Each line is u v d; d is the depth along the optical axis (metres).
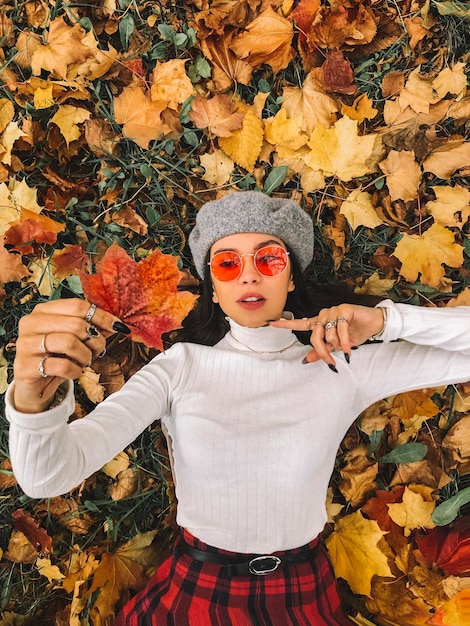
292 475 0.90
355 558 1.19
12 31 1.15
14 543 1.16
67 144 1.16
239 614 0.87
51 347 0.61
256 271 0.93
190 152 1.21
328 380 0.96
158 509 1.24
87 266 1.16
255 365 0.97
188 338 1.12
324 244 1.23
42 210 1.16
